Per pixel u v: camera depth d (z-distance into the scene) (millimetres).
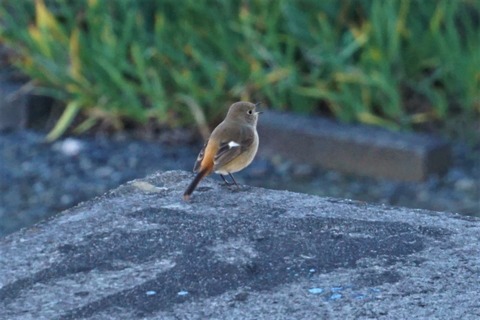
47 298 5945
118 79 14664
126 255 6422
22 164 13906
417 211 7059
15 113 15289
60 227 6836
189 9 15125
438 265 6230
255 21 14922
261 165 13648
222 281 6082
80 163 13875
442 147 13141
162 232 6715
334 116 14406
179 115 14828
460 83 14320
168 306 5824
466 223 6848
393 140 13211
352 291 5934
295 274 6141
